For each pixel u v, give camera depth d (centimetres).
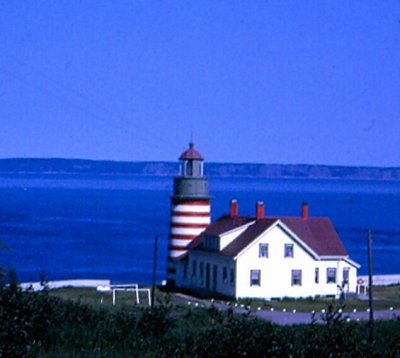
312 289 12219
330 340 4166
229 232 12469
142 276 18962
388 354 4288
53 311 5275
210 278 12712
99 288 12469
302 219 12794
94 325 5350
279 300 11944
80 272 19200
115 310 6694
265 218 12525
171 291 13138
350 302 11612
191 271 13400
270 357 4181
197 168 13925
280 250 12094
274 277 12062
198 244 13412
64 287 13025
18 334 4166
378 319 8588
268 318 9481
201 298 12125
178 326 6156
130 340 5166
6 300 4266
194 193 13738
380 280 14900
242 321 4394
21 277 17325
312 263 12238
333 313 4694
